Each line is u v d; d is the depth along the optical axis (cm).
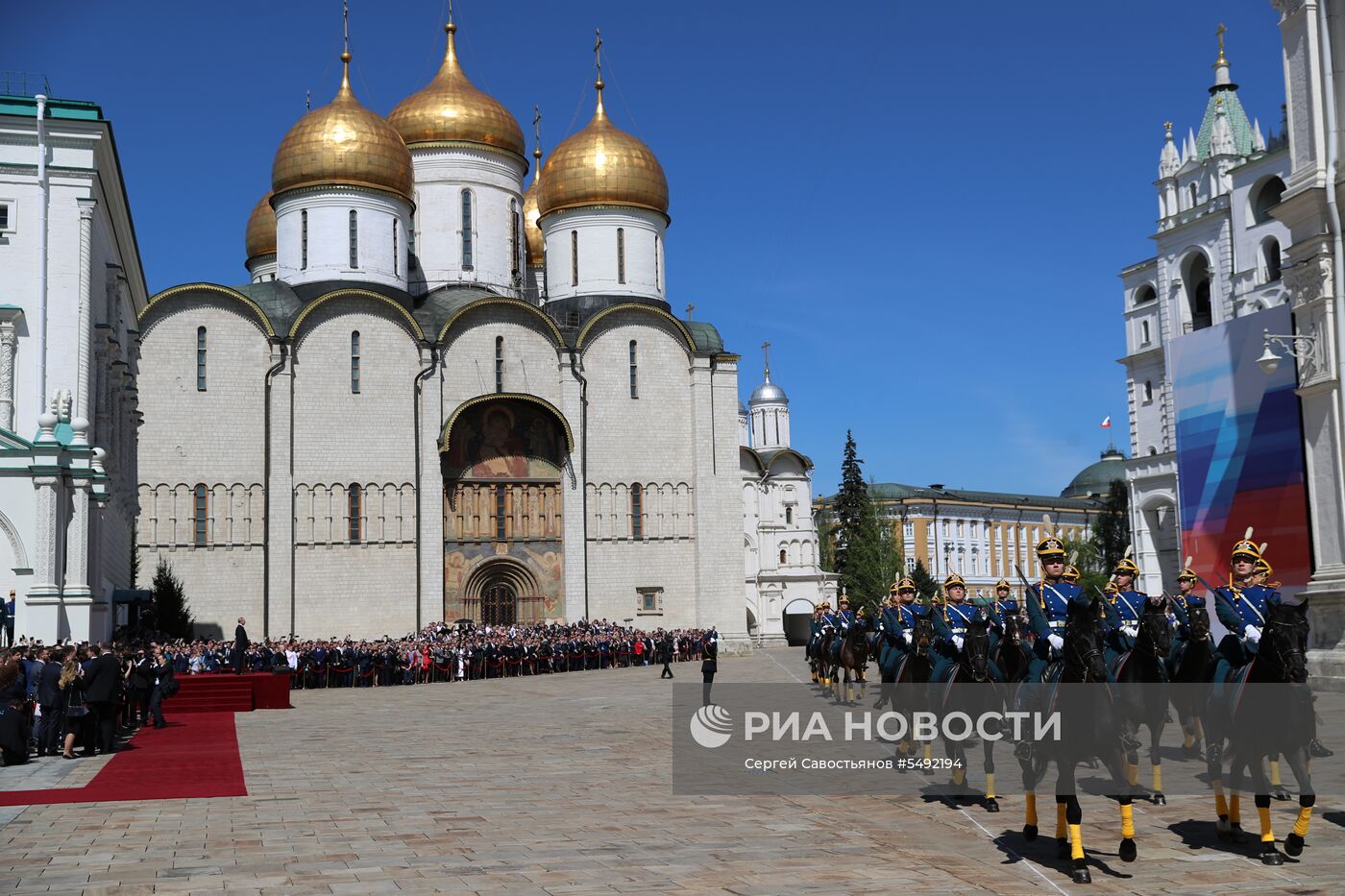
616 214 7888
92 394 4812
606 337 7600
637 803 1855
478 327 7319
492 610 7269
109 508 4984
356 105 7431
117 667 2847
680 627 7531
